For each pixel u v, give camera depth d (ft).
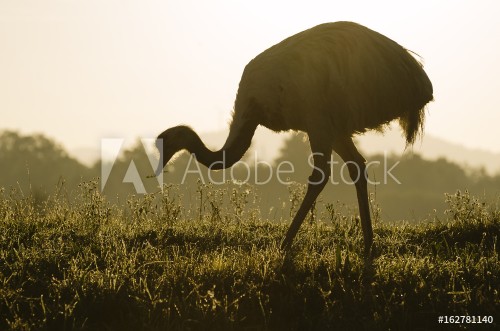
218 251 112.16
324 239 120.57
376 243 118.21
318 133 116.37
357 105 115.75
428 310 87.66
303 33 119.85
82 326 82.58
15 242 115.85
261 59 121.29
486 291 91.50
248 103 121.08
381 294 90.48
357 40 116.16
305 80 116.78
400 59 117.08
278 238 122.83
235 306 86.48
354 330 83.56
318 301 89.35
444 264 100.22
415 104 118.32
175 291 90.99
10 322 83.10
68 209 139.13
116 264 97.91
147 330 82.38
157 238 120.88
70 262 100.99
